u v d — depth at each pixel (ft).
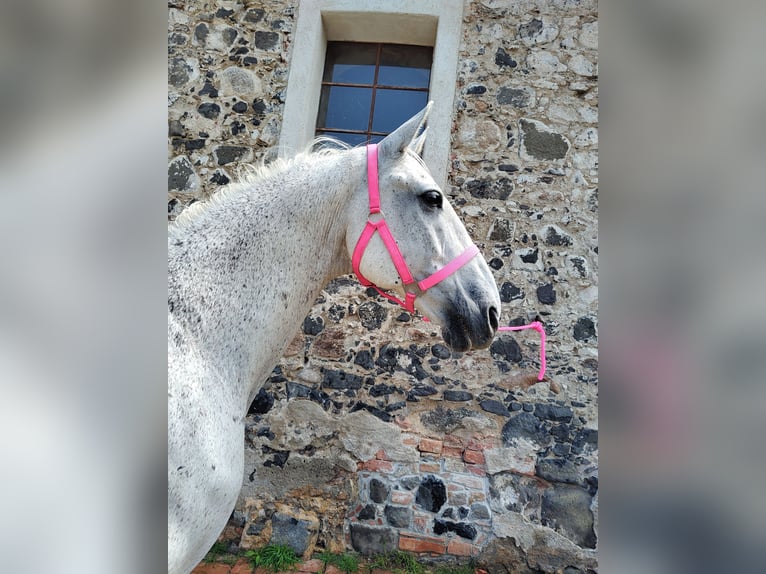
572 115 8.13
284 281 3.81
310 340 7.80
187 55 8.58
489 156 8.05
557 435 7.34
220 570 6.69
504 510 7.16
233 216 3.70
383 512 7.23
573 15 8.35
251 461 7.50
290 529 7.15
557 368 7.52
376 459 7.41
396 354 7.70
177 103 8.48
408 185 3.93
